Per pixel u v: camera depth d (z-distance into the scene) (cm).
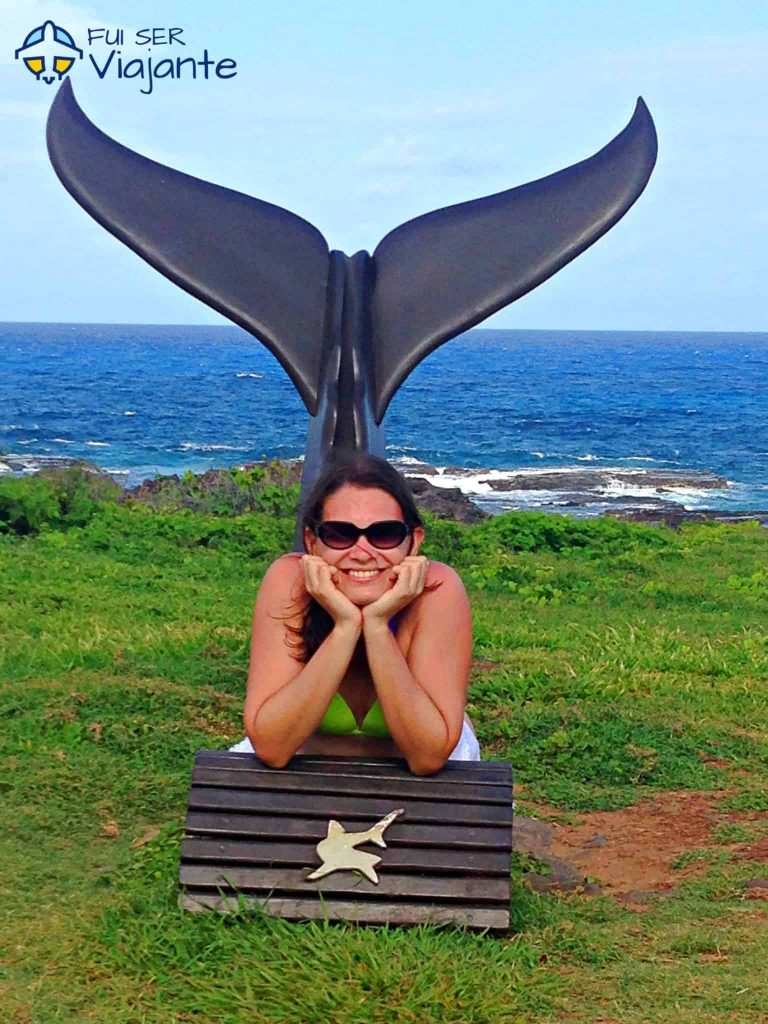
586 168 501
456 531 1255
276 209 505
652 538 1354
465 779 351
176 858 381
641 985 314
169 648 682
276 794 350
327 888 338
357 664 368
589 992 311
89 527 1187
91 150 503
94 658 653
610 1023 293
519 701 617
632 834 462
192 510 1456
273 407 4781
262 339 452
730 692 654
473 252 483
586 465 3203
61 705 567
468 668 370
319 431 436
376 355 456
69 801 464
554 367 9044
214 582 984
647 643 774
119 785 482
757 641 782
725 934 352
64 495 1244
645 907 382
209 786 351
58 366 7662
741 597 1002
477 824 343
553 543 1302
